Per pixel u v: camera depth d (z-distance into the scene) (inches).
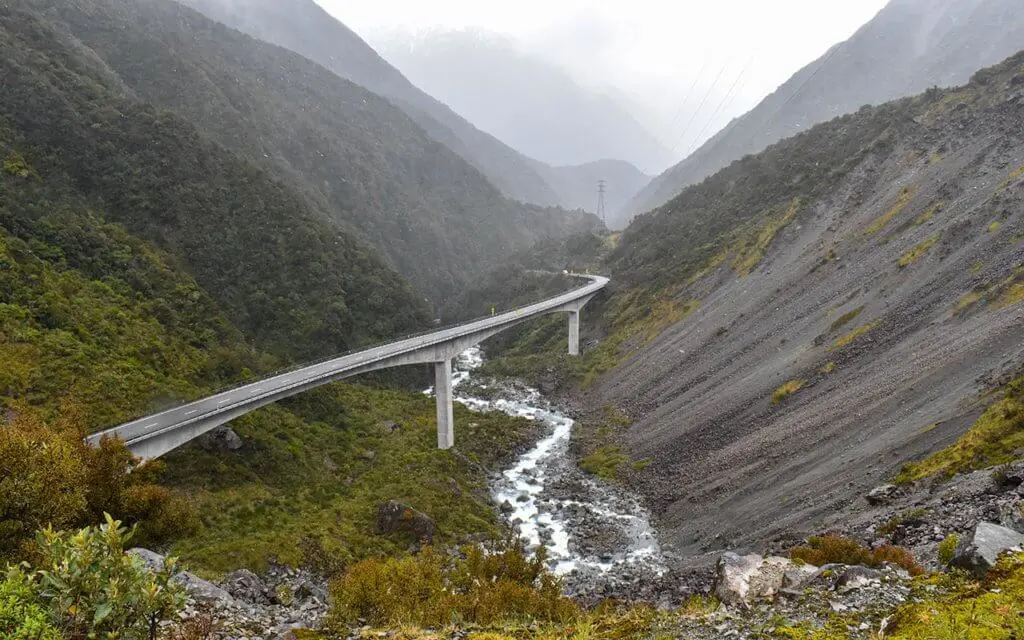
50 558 294.5
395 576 661.3
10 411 1588.3
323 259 3666.3
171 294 2748.5
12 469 508.1
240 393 2006.6
